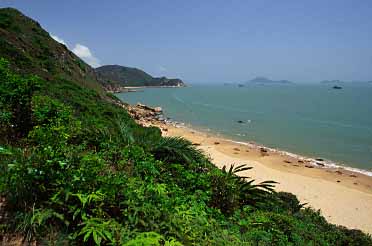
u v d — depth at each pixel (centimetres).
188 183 631
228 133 4247
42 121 595
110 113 1827
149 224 356
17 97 572
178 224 388
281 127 4838
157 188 443
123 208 365
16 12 4572
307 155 3067
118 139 745
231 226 526
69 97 1697
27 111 583
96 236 297
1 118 543
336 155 3089
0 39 2692
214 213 557
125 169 567
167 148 768
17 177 343
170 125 4609
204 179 654
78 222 332
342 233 921
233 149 3131
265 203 770
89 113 1476
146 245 298
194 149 844
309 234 694
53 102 660
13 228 311
